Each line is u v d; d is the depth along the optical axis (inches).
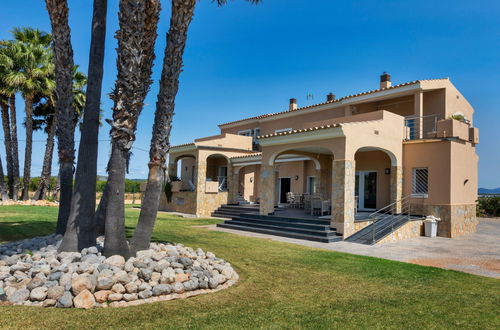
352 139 544.7
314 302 227.6
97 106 310.0
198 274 251.9
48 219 626.2
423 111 719.1
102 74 315.3
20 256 267.9
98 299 206.7
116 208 270.4
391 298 242.1
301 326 185.6
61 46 354.3
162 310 202.2
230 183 967.0
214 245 433.7
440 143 617.0
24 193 1031.0
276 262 348.2
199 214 904.9
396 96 710.5
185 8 293.7
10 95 943.0
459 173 634.8
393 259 392.5
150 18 288.4
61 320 181.6
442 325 195.2
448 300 241.6
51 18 347.3
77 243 291.0
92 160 303.9
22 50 946.7
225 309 208.1
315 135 568.4
